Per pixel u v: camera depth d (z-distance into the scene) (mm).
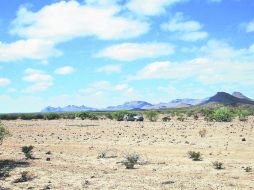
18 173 21469
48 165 24188
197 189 17344
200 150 30531
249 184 18281
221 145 33656
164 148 31953
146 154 28641
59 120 98062
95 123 75750
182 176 20312
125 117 86000
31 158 27375
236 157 26891
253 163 24312
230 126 58156
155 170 22156
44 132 52031
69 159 26750
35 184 18750
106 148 32625
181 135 43344
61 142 38000
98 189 17609
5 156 28500
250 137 40406
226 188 17484
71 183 18859
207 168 22641
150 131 50188
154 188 17562
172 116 109375
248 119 84688
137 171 21891
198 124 65125
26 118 111062
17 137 43812
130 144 35188
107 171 21953
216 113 76562
